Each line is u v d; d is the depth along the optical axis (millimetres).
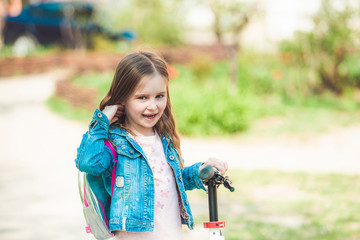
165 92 2707
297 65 15562
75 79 17734
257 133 11406
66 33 22547
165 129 2846
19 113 13734
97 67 19656
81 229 5465
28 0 23344
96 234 2598
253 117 12656
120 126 2703
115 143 2641
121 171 2598
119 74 2652
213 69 18844
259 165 8469
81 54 21562
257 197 6617
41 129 11742
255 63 16391
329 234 5191
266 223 5543
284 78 15602
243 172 7961
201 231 5293
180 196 2717
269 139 10789
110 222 2537
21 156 9180
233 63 15203
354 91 15773
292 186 7117
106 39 23203
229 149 9914
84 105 13953
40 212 6074
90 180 2592
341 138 10633
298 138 10773
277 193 6785
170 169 2754
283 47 15711
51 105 14758
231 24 15734
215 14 15734
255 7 15219
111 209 2557
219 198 6602
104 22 23328
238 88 14758
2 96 16266
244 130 11453
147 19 24891
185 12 24594
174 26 25016
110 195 2660
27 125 12211
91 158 2502
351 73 15320
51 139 10680
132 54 2697
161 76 2662
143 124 2666
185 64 20594
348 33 15203
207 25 24797
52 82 18641
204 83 17078
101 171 2539
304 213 5922
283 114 13242
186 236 5133
